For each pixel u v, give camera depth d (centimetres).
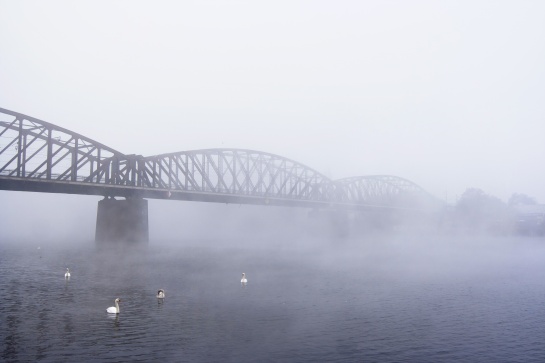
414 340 4081
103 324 4475
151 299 5684
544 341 4094
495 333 4316
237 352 3722
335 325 4516
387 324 4581
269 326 4450
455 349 3866
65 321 4578
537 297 5997
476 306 5428
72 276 7744
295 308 5228
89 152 12669
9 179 10681
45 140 11612
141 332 4216
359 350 3806
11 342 3931
